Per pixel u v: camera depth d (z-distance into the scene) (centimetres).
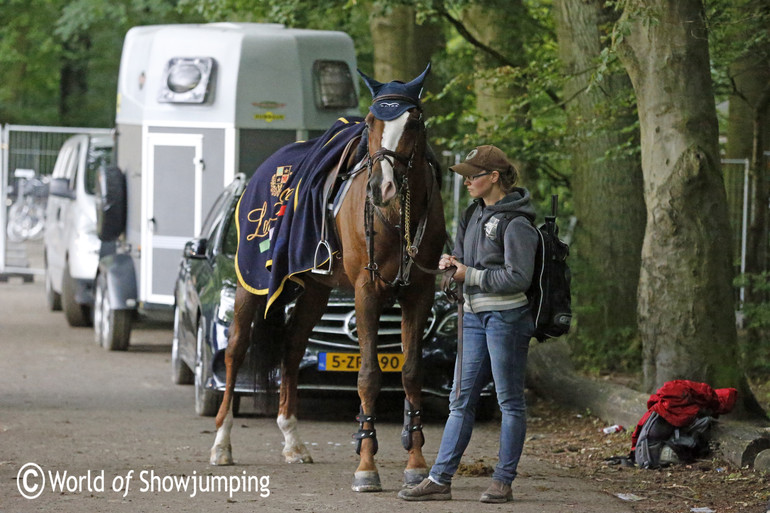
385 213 841
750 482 905
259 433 1144
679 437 985
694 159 1130
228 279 1211
